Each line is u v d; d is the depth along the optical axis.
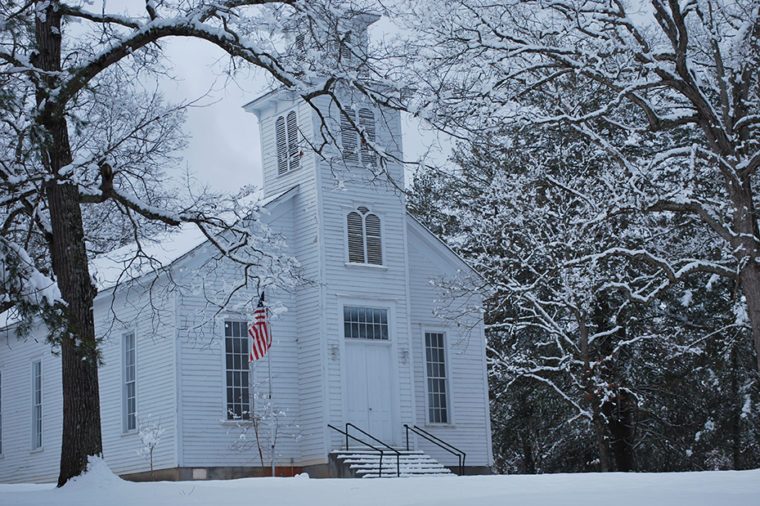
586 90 29.44
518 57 26.94
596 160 32.94
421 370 33.03
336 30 18.02
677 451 38.44
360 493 12.31
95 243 25.62
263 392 29.50
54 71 17.34
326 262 30.53
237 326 29.70
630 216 29.66
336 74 18.02
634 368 37.25
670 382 37.22
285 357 30.30
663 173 30.02
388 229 32.22
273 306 29.64
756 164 25.80
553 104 27.66
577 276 30.91
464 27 25.73
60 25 18.84
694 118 26.30
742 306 32.94
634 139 27.30
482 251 39.59
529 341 40.00
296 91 18.17
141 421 29.38
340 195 31.27
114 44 17.41
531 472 45.81
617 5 26.55
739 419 39.94
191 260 29.00
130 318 30.50
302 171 31.44
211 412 28.62
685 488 11.90
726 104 26.50
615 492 11.30
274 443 28.17
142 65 20.14
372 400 30.77
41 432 34.62
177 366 28.30
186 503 11.12
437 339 33.97
